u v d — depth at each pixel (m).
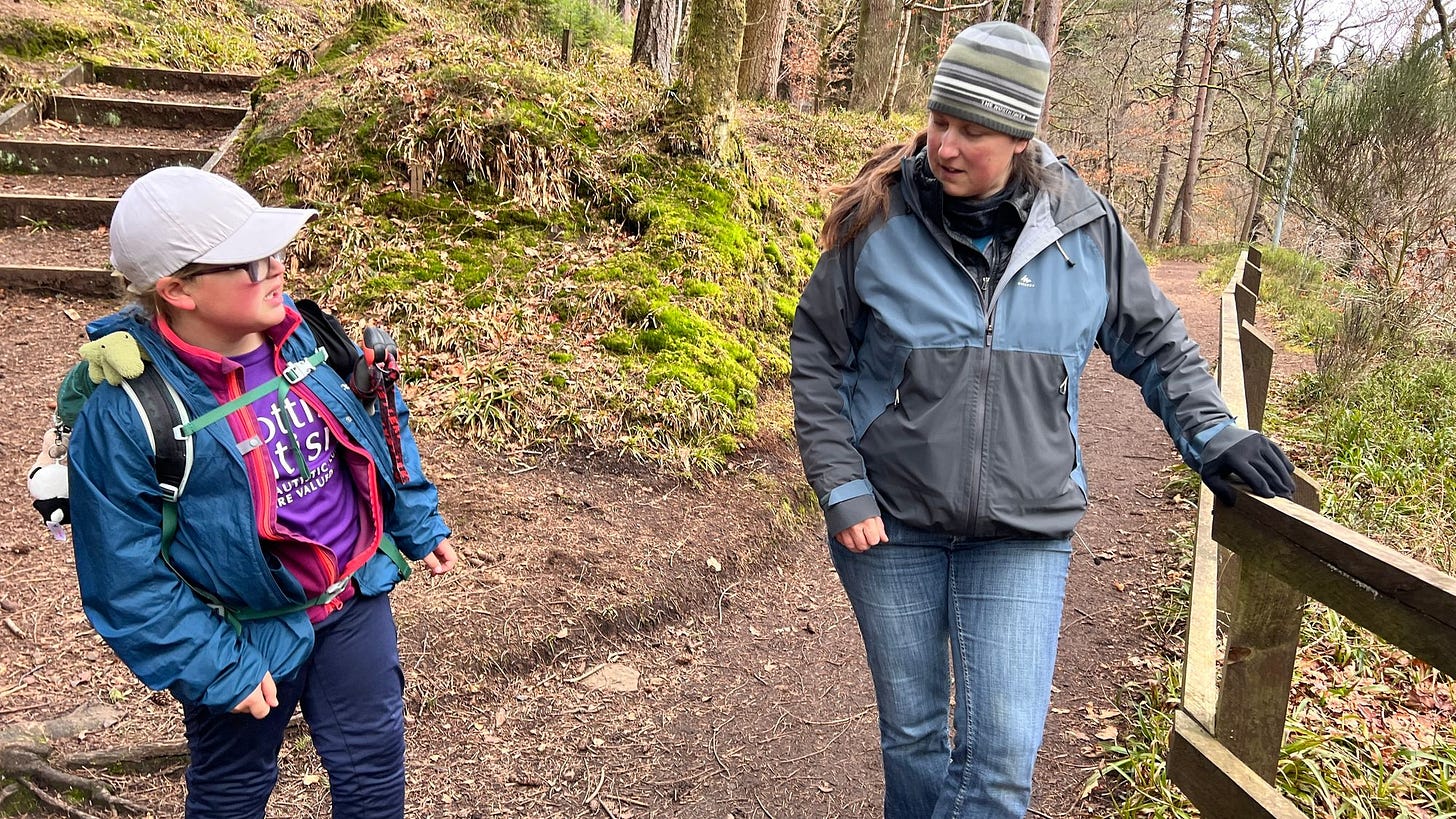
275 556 1.63
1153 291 1.90
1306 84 22.30
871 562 1.94
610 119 6.99
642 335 5.29
